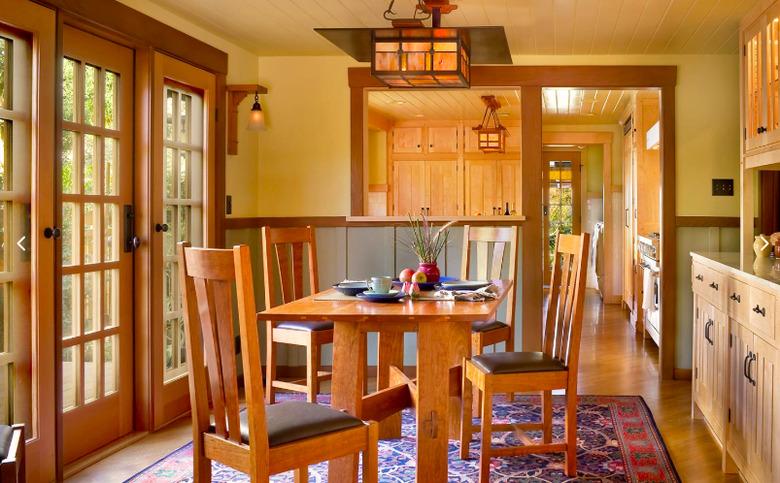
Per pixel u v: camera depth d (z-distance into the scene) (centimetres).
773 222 444
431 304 271
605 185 897
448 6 291
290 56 501
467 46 284
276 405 219
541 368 289
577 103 745
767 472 253
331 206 502
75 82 321
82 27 318
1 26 271
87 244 330
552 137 909
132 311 365
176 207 399
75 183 322
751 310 274
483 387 282
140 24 352
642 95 687
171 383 389
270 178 506
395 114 901
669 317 482
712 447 339
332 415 210
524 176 488
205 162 424
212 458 204
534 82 486
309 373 358
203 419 207
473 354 373
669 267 484
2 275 272
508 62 328
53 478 293
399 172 970
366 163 511
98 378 339
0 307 274
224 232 443
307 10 388
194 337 206
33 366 285
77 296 324
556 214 1105
